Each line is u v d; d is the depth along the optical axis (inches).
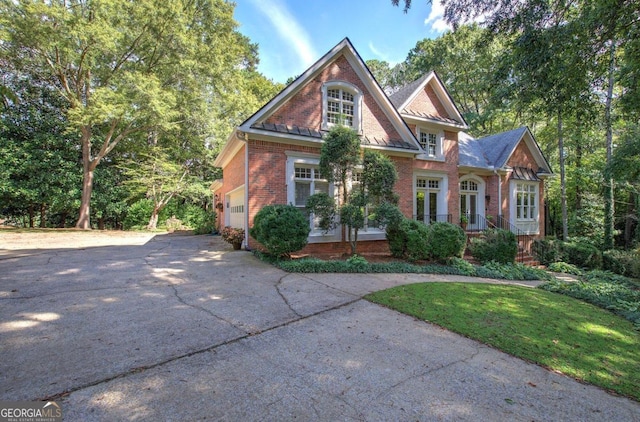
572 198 839.1
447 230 379.9
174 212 918.4
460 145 675.4
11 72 657.6
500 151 677.9
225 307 194.1
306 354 135.3
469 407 101.7
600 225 728.3
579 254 577.6
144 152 822.5
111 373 115.5
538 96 261.9
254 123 383.9
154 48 671.8
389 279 288.7
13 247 430.0
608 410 104.4
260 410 96.3
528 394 111.4
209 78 741.9
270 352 136.2
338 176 369.1
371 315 188.4
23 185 674.8
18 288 223.1
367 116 475.8
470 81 1019.3
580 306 239.0
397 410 98.3
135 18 626.8
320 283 260.7
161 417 92.0
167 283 246.2
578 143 705.0
